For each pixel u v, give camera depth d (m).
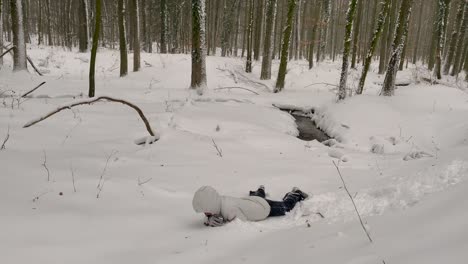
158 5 33.56
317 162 6.45
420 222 2.57
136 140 6.92
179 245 3.38
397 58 12.88
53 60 21.22
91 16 30.58
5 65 16.83
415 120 10.84
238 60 23.52
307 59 33.81
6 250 3.01
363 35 34.31
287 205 4.17
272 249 3.01
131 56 22.92
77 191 4.36
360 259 2.32
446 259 1.92
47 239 3.28
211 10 33.56
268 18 20.05
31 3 42.22
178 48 34.91
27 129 7.02
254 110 12.24
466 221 2.25
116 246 3.33
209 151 6.71
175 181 5.10
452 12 31.67
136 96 12.73
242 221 3.82
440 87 13.46
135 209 4.12
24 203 3.89
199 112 10.20
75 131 7.34
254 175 5.46
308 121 13.47
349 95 14.47
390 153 8.28
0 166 4.75
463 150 4.61
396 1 23.61
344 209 3.84
